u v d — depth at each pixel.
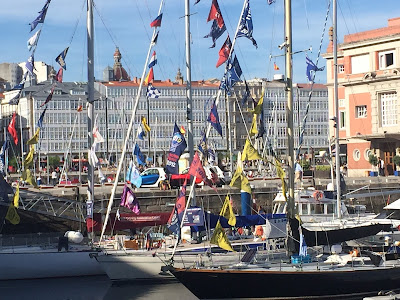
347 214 45.72
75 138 152.38
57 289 36.31
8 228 44.59
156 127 152.00
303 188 51.16
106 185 66.38
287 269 32.06
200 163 35.34
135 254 35.97
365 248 34.97
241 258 34.28
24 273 37.88
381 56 80.19
